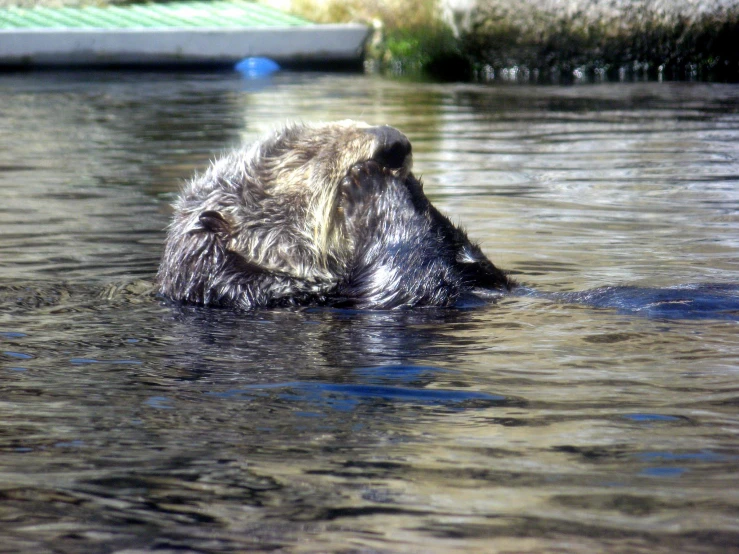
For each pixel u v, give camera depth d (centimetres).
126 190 1783
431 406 734
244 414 721
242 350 912
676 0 3544
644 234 1435
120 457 636
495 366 841
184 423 703
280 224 1163
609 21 3603
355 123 1202
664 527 519
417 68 3881
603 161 2039
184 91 3158
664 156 2073
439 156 2119
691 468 602
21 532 530
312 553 500
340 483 588
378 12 3950
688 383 779
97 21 3853
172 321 1037
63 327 1003
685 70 3612
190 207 1203
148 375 829
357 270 1134
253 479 596
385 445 652
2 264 1283
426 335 958
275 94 3097
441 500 560
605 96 3072
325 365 855
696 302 1032
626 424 684
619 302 1054
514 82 3497
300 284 1134
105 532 529
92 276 1234
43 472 613
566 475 594
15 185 1828
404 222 1124
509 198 1709
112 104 2884
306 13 4109
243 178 1194
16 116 2667
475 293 1130
